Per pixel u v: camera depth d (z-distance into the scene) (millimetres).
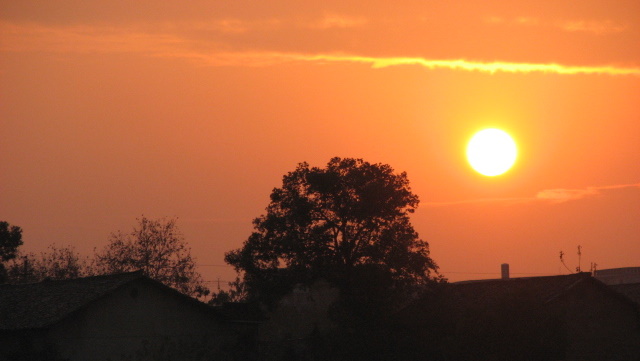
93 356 53938
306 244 68688
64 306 53469
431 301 61844
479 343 55719
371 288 65062
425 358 56750
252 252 70188
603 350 64750
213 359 61438
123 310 56375
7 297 58906
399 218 70250
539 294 64375
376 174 69938
